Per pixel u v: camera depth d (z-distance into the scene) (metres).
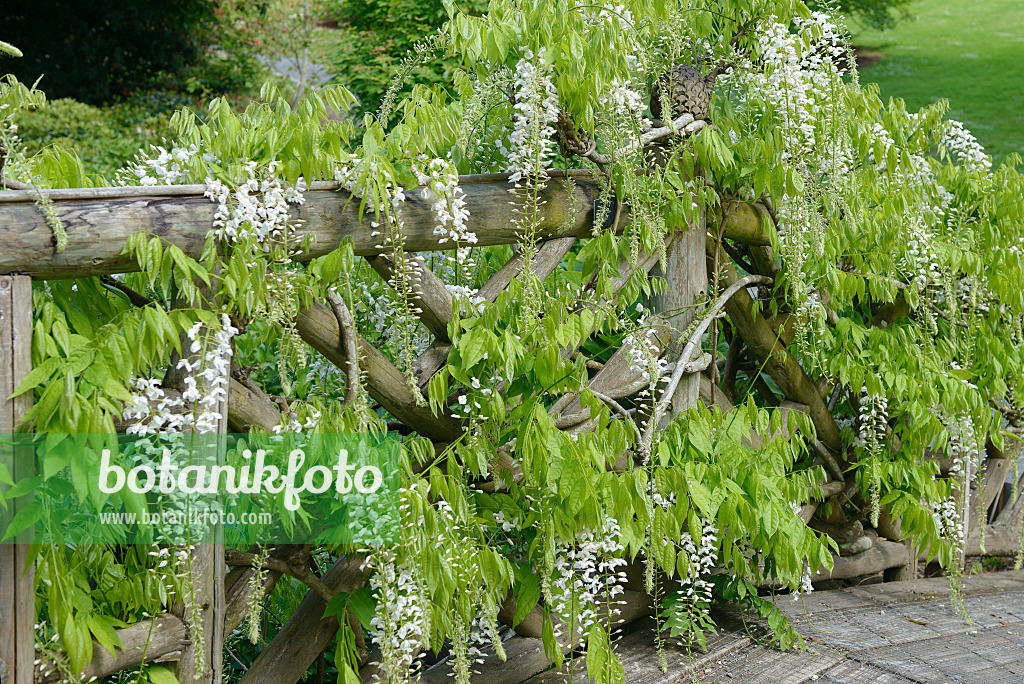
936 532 2.46
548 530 1.76
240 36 11.47
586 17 1.82
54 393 1.26
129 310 1.41
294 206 1.52
